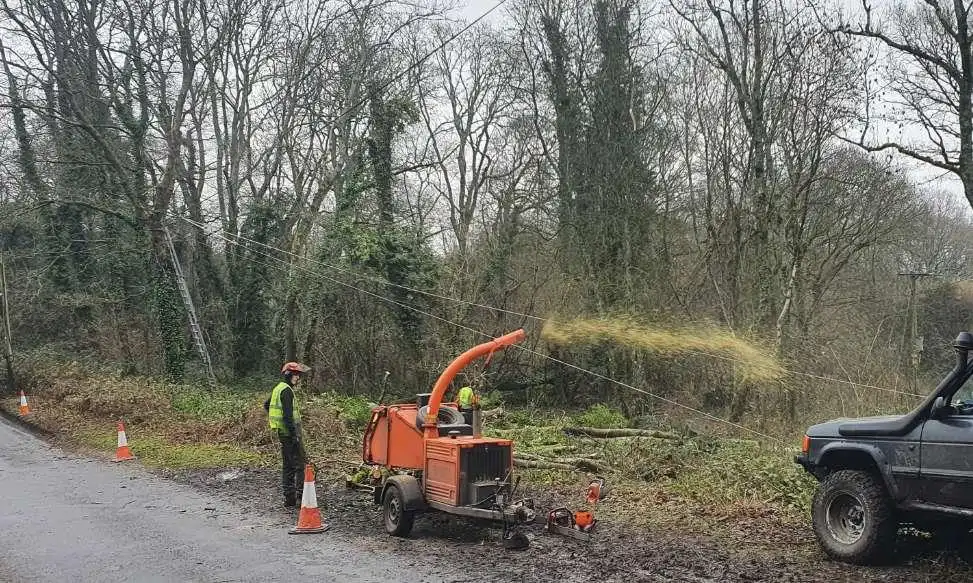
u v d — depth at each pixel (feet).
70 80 88.33
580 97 90.27
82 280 106.73
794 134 73.05
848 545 24.22
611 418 67.10
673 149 91.81
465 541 28.32
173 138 92.17
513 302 91.09
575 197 88.69
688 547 26.76
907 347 81.97
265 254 101.09
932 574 22.57
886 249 108.88
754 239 76.54
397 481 29.12
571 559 25.44
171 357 87.81
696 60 88.53
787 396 65.72
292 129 103.45
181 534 29.81
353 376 92.22
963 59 64.13
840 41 69.10
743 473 37.73
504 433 55.47
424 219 106.32
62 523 31.83
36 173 96.07
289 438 35.04
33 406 76.02
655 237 86.28
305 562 25.61
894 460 23.58
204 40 98.43
